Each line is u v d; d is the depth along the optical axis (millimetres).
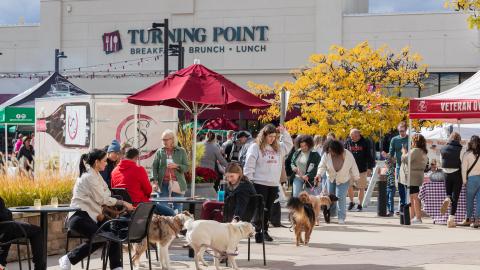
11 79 49219
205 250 11422
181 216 11008
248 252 12070
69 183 14641
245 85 45312
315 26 44062
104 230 10562
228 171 11852
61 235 13164
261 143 13641
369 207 22734
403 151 18734
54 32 48344
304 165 17234
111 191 11867
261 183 13609
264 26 44875
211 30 45688
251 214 11781
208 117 39031
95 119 20359
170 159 15398
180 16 46188
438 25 41938
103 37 47406
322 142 20859
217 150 19781
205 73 13859
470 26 23094
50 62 48469
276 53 44750
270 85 44969
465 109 17391
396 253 13047
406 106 31328
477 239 15086
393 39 42625
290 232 15969
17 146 31906
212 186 18562
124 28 47125
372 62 31750
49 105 21953
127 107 20453
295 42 44438
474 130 25859
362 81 31203
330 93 31000
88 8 47781
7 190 13688
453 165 17266
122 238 10102
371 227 17094
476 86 18578
